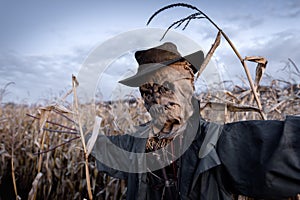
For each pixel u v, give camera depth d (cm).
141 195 142
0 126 504
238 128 132
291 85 283
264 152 118
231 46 146
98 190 348
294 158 113
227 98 229
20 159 427
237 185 123
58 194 356
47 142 331
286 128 118
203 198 127
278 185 114
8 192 388
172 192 140
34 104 606
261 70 158
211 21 139
